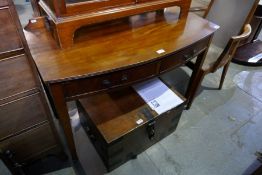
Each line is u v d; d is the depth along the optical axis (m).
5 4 0.56
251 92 1.82
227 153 1.35
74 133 1.42
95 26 1.07
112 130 1.02
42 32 0.99
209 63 1.46
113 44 0.96
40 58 0.84
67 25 0.86
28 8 2.75
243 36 1.29
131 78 0.94
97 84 0.86
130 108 1.12
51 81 0.74
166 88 1.25
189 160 1.30
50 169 1.21
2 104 0.74
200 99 1.72
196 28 1.14
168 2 1.10
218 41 1.66
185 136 1.43
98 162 1.26
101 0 0.90
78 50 0.90
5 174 1.16
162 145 1.37
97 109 1.11
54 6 0.81
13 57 0.66
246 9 1.44
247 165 1.29
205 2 2.17
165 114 1.14
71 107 1.58
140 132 1.11
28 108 0.82
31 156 1.03
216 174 1.24
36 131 0.94
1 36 0.61
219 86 1.80
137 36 1.03
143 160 1.29
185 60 1.12
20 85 0.74
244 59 2.12
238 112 1.63
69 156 1.28
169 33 1.07
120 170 1.23
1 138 0.83
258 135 1.47
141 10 1.03
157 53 0.92
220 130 1.49
